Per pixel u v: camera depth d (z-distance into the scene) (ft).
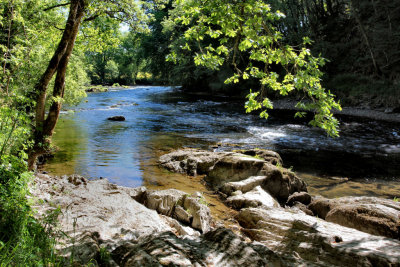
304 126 56.08
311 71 14.87
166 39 138.00
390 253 10.23
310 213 20.38
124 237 11.84
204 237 11.12
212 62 16.22
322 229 13.19
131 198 17.99
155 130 50.42
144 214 15.74
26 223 8.92
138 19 33.65
